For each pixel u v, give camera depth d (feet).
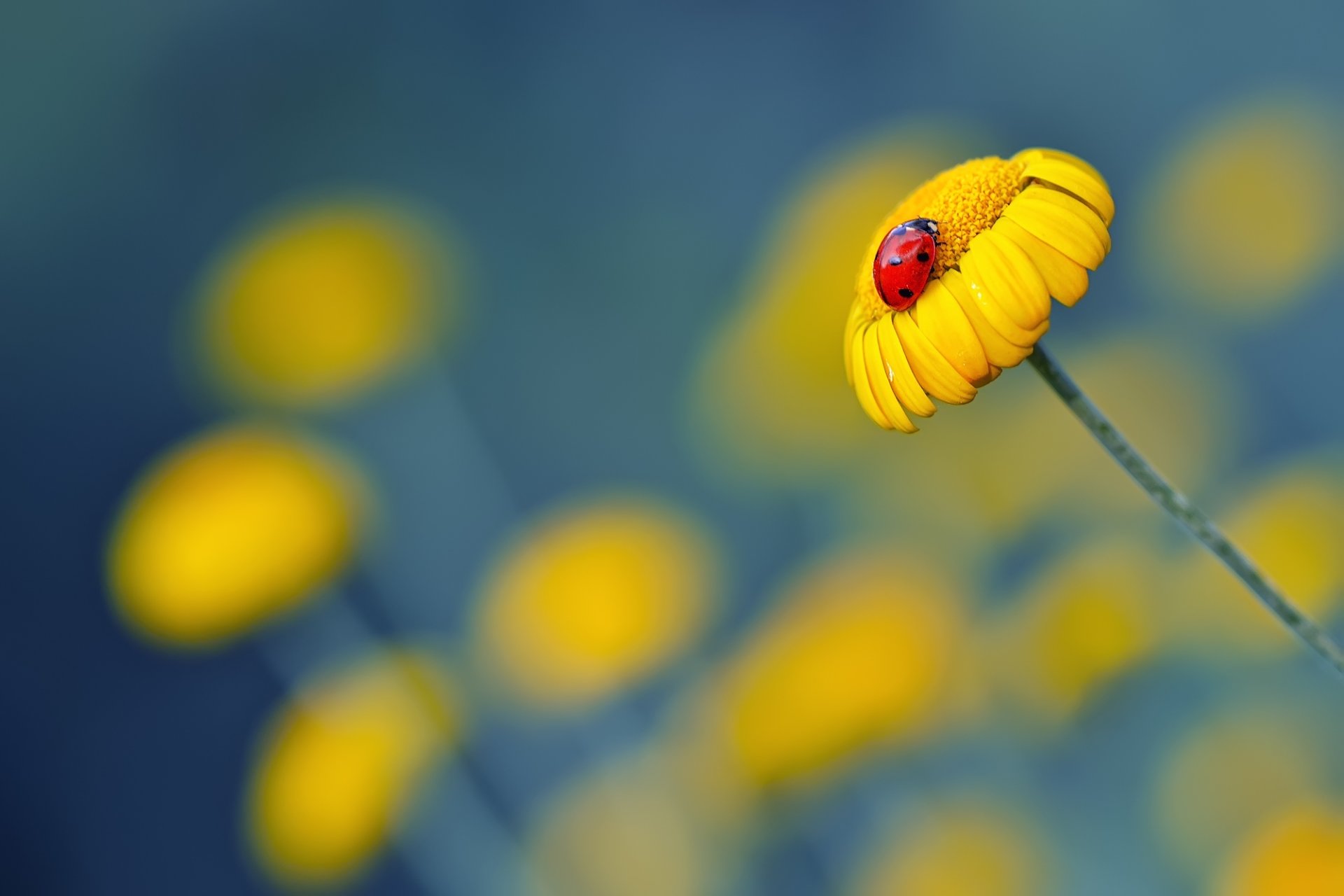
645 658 2.16
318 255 2.40
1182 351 2.70
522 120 4.61
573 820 2.22
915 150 2.51
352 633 2.22
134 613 2.08
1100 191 1.39
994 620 2.09
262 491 2.05
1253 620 2.06
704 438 2.91
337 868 2.04
